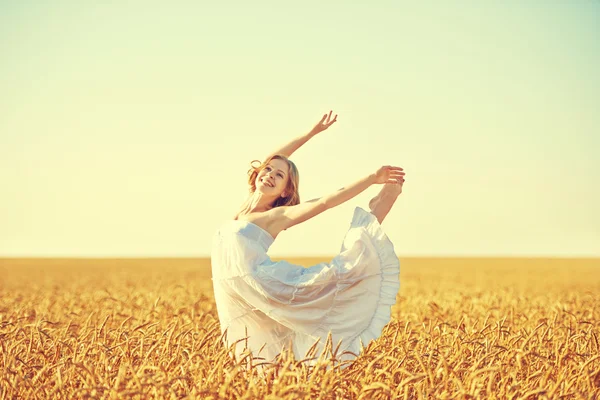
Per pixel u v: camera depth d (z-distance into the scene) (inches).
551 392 191.2
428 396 205.2
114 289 844.6
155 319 381.7
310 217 265.3
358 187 260.7
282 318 254.7
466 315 382.6
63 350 260.2
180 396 190.9
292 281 255.9
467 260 3860.7
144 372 208.8
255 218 271.9
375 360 202.7
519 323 384.8
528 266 2694.4
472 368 205.6
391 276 258.4
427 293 780.0
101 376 214.5
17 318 387.9
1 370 220.4
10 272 1898.4
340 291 254.4
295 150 299.7
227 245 263.9
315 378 193.8
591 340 272.2
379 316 256.4
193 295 644.1
